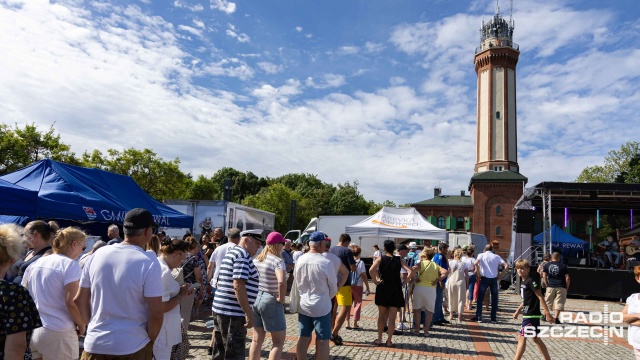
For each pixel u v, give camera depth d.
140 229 3.44
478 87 62.09
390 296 8.58
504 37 60.97
